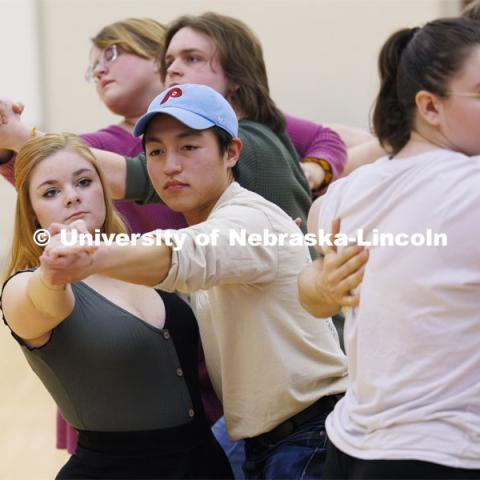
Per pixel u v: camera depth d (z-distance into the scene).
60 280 3.68
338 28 11.75
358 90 11.76
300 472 4.43
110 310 4.40
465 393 3.52
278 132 5.82
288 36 11.85
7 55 12.10
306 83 11.91
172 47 5.91
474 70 3.69
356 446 3.66
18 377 11.45
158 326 4.57
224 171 4.67
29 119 12.16
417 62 3.82
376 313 3.68
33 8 12.05
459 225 3.58
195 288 4.08
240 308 4.52
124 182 5.28
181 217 6.02
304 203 5.65
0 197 13.76
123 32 6.70
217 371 4.75
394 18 11.64
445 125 3.78
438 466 3.46
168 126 4.52
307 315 4.56
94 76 6.86
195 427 4.56
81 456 4.45
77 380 4.31
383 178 3.83
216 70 5.81
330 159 6.55
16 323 4.10
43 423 9.75
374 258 3.75
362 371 3.72
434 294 3.56
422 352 3.57
